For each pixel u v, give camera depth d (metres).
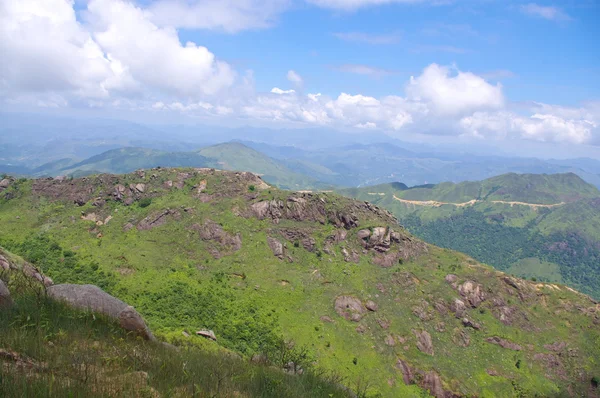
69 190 134.75
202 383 12.48
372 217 134.25
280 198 127.88
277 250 111.81
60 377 8.95
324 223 124.81
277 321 85.62
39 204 129.12
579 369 91.75
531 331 100.56
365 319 93.62
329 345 82.62
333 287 101.94
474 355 91.75
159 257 103.38
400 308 98.94
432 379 82.56
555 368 92.00
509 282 112.81
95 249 102.50
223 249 110.69
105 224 118.25
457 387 82.25
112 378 10.22
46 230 113.19
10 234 110.06
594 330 100.75
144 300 80.75
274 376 16.80
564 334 100.44
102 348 13.27
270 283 100.62
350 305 96.06
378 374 79.94
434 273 113.94
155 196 129.38
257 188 136.12
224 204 125.56
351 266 111.06
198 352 19.88
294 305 93.69
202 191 130.88
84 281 83.19
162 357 14.53
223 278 99.88
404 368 83.88
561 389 87.38
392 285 105.88
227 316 81.62
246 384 14.49
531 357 93.56
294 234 118.75
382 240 119.06
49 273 81.94
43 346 11.07
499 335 97.62
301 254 112.94
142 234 113.31
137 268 95.31
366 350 85.19
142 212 121.44
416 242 128.25
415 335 91.81
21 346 10.46
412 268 114.88
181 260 104.38
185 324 70.81
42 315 13.62
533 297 110.31
